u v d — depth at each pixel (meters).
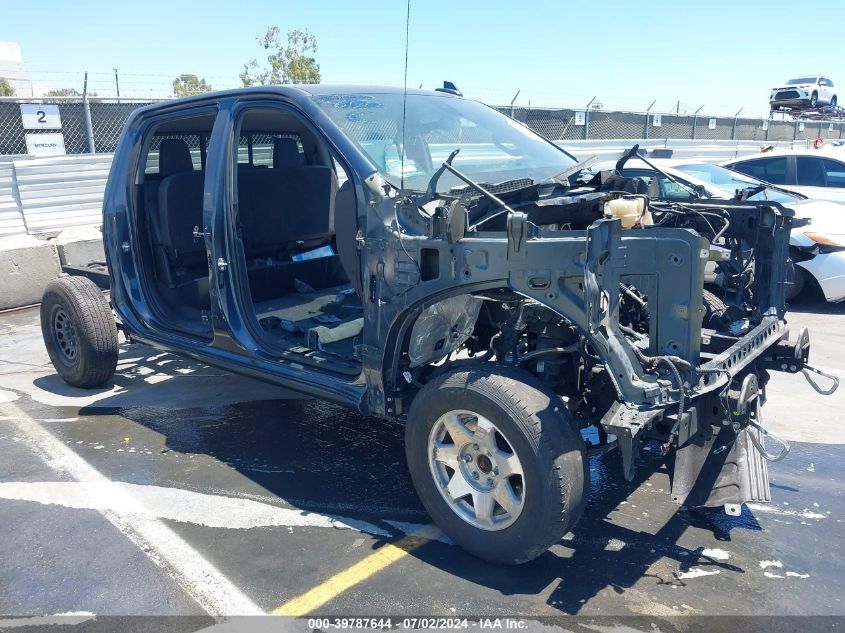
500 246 2.83
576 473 2.77
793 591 2.88
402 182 3.18
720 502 3.06
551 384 3.21
